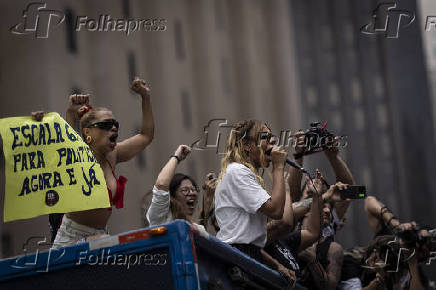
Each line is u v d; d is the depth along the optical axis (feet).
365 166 214.07
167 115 124.57
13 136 14.37
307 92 212.43
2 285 13.32
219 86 138.21
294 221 20.24
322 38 215.10
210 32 137.80
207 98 134.00
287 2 161.27
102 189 14.76
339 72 214.69
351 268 22.04
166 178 17.25
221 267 13.84
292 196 20.90
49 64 90.63
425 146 214.28
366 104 216.13
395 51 215.72
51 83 90.53
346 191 20.07
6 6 86.38
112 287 12.72
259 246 16.58
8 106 88.02
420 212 212.23
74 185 14.47
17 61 88.33
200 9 136.87
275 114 156.25
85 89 99.71
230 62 144.97
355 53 216.33
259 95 150.10
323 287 20.38
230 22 147.43
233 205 16.38
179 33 130.41
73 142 14.75
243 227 16.28
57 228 16.37
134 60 114.73
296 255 19.39
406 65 215.72
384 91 216.74
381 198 213.25
